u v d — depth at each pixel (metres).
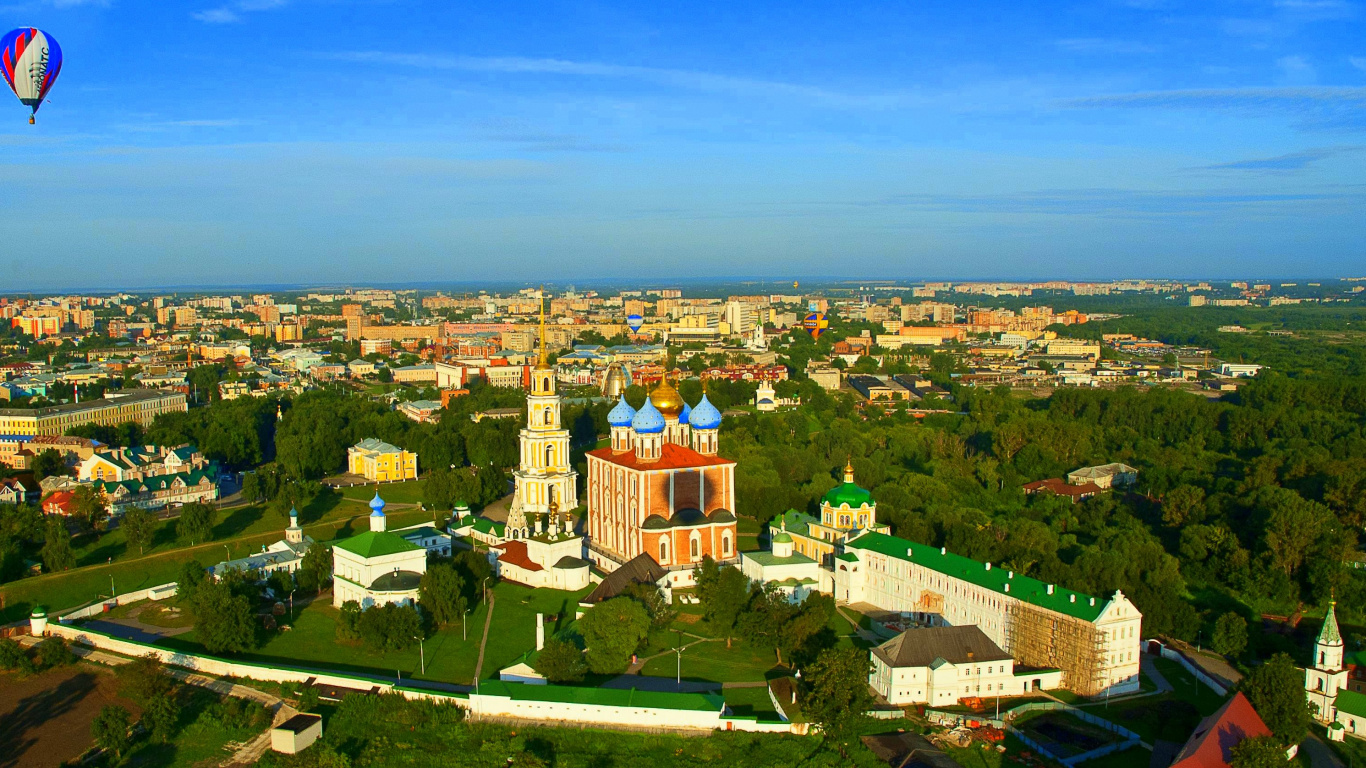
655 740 188.50
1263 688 186.62
